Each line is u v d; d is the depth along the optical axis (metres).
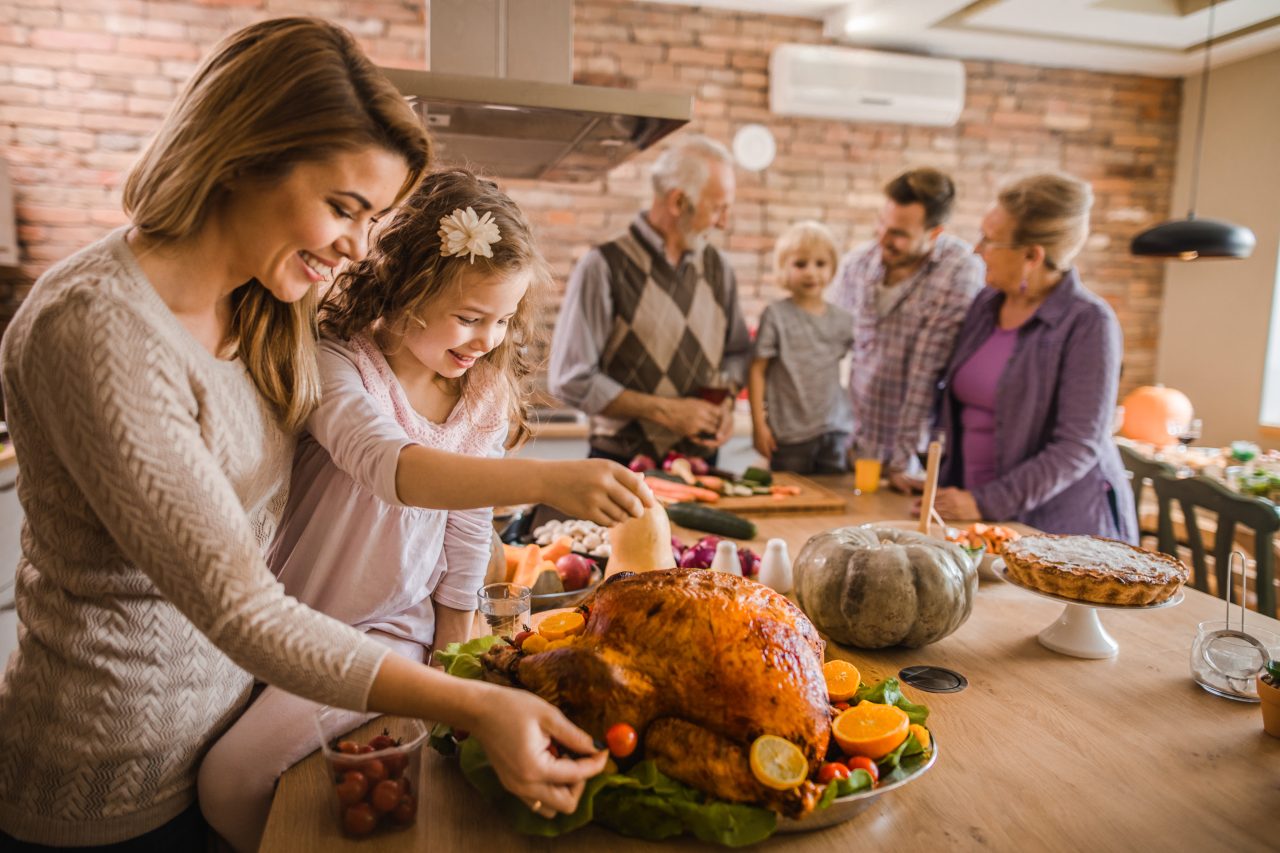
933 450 1.57
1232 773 0.95
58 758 0.91
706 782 0.80
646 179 4.04
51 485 0.84
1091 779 0.94
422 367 1.20
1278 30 3.90
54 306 0.75
